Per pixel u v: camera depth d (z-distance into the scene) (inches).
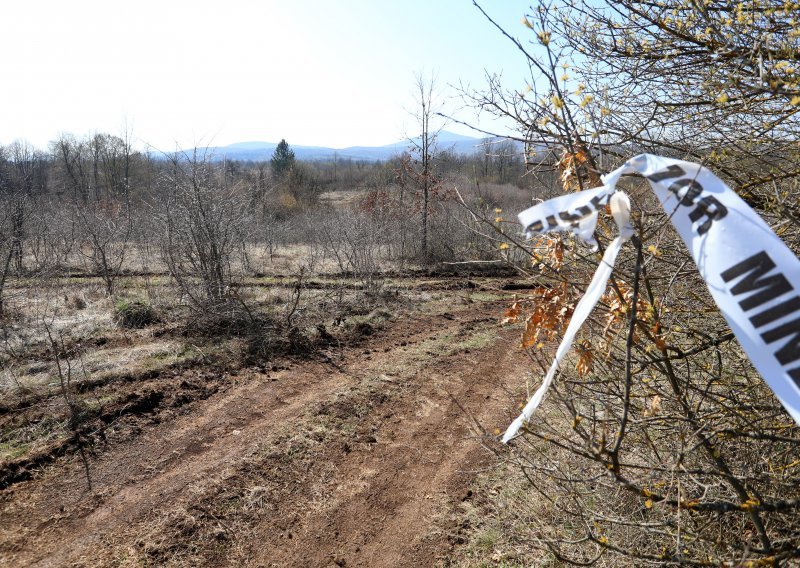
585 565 95.4
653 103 124.5
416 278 633.6
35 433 233.0
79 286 519.8
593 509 131.6
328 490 208.5
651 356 95.4
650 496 75.2
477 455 230.2
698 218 67.0
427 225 709.9
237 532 183.0
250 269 635.5
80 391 274.8
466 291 559.5
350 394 290.5
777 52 96.0
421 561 169.9
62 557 167.2
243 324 397.1
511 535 170.7
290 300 451.8
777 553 73.9
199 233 416.5
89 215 600.7
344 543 179.2
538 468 118.3
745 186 102.0
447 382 311.7
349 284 551.2
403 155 700.0
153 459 222.7
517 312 109.0
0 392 267.4
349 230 598.5
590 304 71.7
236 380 306.7
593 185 88.8
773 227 106.1
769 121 116.6
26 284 504.7
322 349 365.1
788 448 103.4
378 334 406.3
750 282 60.7
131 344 354.0
